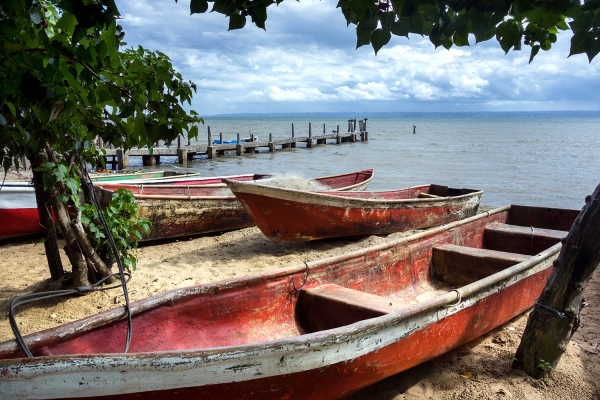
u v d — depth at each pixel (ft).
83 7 7.17
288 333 14.58
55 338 9.46
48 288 19.16
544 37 8.50
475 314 14.28
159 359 8.20
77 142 12.81
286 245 27.86
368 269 17.48
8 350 8.66
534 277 17.16
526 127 286.05
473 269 19.58
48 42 8.18
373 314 13.28
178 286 20.11
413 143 130.00
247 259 24.82
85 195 18.65
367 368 11.11
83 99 9.67
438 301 12.53
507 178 62.64
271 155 93.35
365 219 28.09
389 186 56.80
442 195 38.19
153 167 72.64
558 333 13.39
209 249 26.71
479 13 7.88
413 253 19.52
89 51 8.47
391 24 7.81
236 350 8.88
